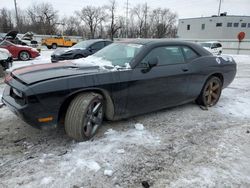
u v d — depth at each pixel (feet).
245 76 30.73
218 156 9.61
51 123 9.27
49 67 10.78
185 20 175.32
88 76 9.91
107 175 8.05
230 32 157.99
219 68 15.56
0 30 220.23
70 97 9.80
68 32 239.50
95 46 33.55
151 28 223.30
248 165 9.06
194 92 14.53
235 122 13.47
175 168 8.64
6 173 7.97
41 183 7.52
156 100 12.46
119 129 11.70
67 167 8.40
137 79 11.21
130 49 12.53
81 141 10.19
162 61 12.65
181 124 12.73
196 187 7.66
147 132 11.53
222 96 19.30
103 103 10.76
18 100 9.41
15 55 41.65
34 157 8.97
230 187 7.74
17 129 11.35
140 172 8.31
